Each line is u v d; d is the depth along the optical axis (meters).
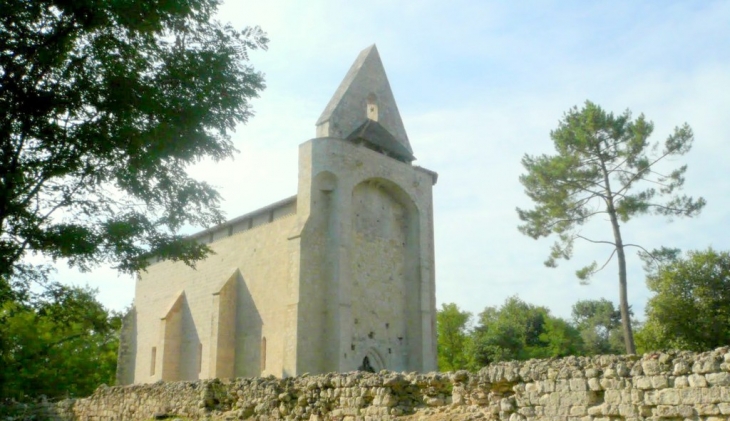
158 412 25.03
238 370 40.19
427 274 43.09
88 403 29.98
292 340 35.66
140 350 50.41
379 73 47.78
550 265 37.41
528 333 71.81
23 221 14.94
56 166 14.98
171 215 17.20
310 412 18.86
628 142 35.72
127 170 15.94
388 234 42.88
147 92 15.23
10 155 14.76
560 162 36.41
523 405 12.96
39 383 36.88
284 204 40.41
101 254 16.38
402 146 45.25
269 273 39.97
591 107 36.38
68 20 14.34
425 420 14.73
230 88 16.77
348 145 40.34
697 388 10.31
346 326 36.78
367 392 17.33
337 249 37.91
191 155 16.73
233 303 41.59
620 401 11.32
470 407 14.46
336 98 44.72
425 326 41.50
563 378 12.32
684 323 41.28
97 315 19.31
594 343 79.19
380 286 41.03
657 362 10.93
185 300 46.66
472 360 68.06
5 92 14.25
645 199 35.62
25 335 30.28
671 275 42.12
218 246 45.16
